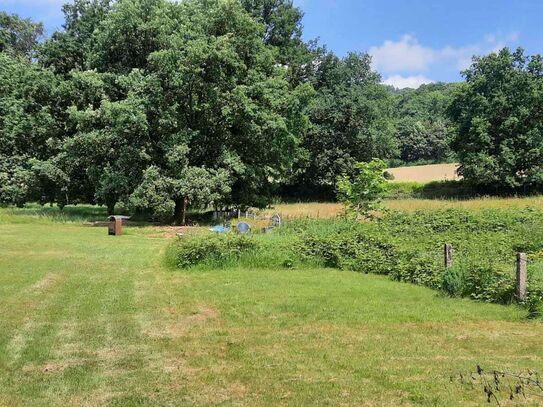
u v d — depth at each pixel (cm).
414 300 1046
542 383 584
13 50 6425
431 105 12075
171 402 550
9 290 1134
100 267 1466
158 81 3123
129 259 1627
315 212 3291
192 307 990
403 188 5872
